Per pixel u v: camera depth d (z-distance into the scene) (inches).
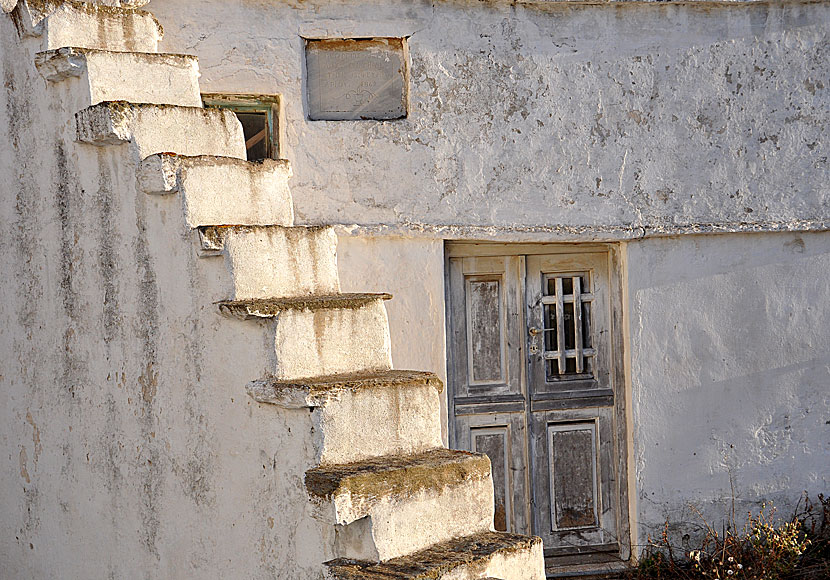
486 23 227.3
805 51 241.8
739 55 238.8
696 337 241.6
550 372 246.5
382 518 123.9
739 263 243.3
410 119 224.5
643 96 235.1
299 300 138.1
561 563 244.5
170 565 150.1
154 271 149.3
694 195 238.1
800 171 243.0
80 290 164.7
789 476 246.5
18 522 183.3
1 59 175.3
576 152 232.5
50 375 173.3
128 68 159.0
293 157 219.0
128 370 156.3
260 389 131.7
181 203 142.3
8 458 185.2
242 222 148.8
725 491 244.1
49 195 168.9
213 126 156.9
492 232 228.4
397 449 135.0
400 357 225.9
